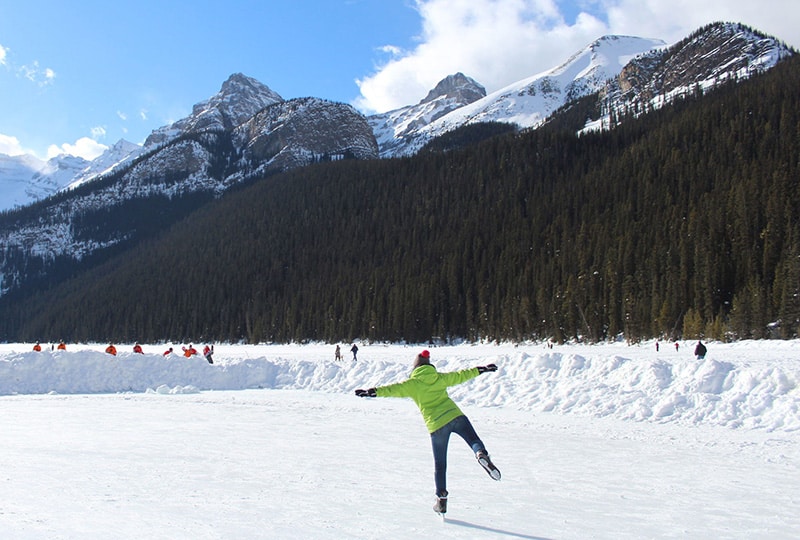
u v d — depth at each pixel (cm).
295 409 1820
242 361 2830
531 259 9431
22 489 718
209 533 546
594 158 13425
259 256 13038
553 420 1543
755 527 593
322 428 1405
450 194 13825
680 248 7306
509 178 13425
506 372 2045
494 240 10606
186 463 935
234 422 1509
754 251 6850
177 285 12794
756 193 7938
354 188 15425
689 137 11575
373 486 788
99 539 514
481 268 9638
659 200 9531
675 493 761
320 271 11825
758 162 9206
